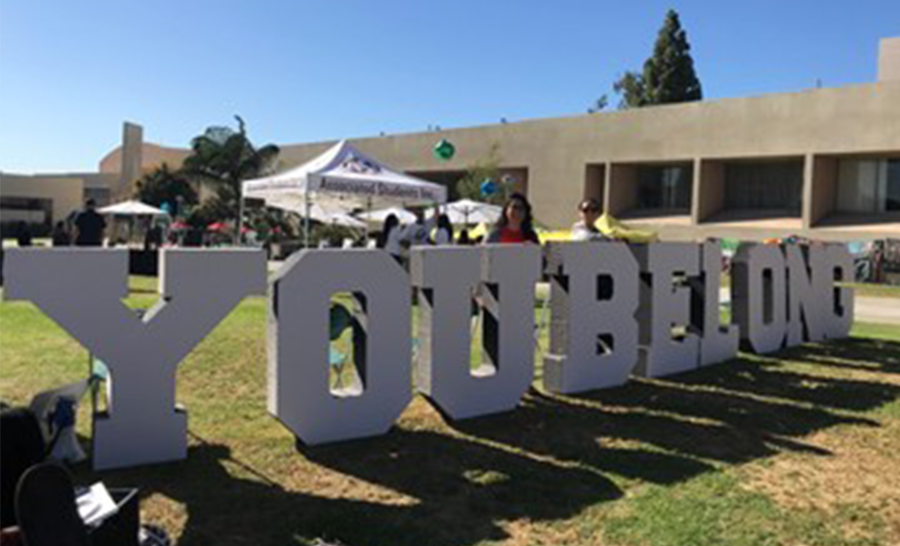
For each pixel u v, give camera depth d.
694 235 35.59
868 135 30.33
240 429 5.49
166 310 4.66
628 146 37.84
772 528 3.98
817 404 6.73
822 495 4.48
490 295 6.20
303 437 5.08
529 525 3.94
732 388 7.32
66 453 4.58
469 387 5.91
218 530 3.75
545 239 8.81
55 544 2.63
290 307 4.97
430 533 3.80
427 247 5.66
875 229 30.89
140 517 3.83
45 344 8.92
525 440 5.41
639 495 4.39
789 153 32.56
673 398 6.82
